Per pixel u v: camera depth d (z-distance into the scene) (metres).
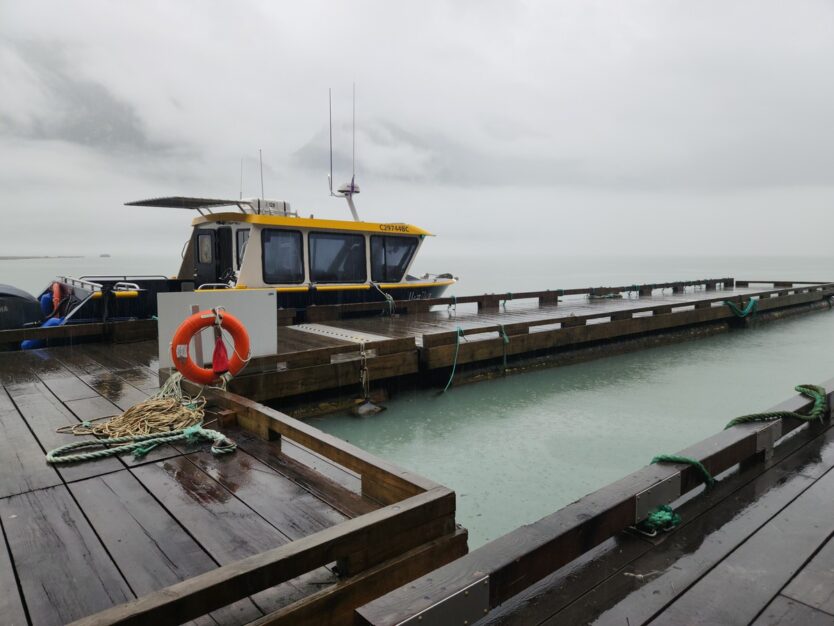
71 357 6.86
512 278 45.97
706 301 13.05
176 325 5.58
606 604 2.10
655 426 6.60
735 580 2.25
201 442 3.90
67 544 2.57
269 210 10.38
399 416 6.84
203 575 1.94
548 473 5.27
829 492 3.08
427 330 9.09
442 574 1.93
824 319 16.41
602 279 43.34
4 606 2.13
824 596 2.14
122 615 1.71
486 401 7.50
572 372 9.29
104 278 9.88
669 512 2.69
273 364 6.18
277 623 2.06
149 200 9.35
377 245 10.96
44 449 3.74
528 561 2.08
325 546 2.20
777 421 3.65
